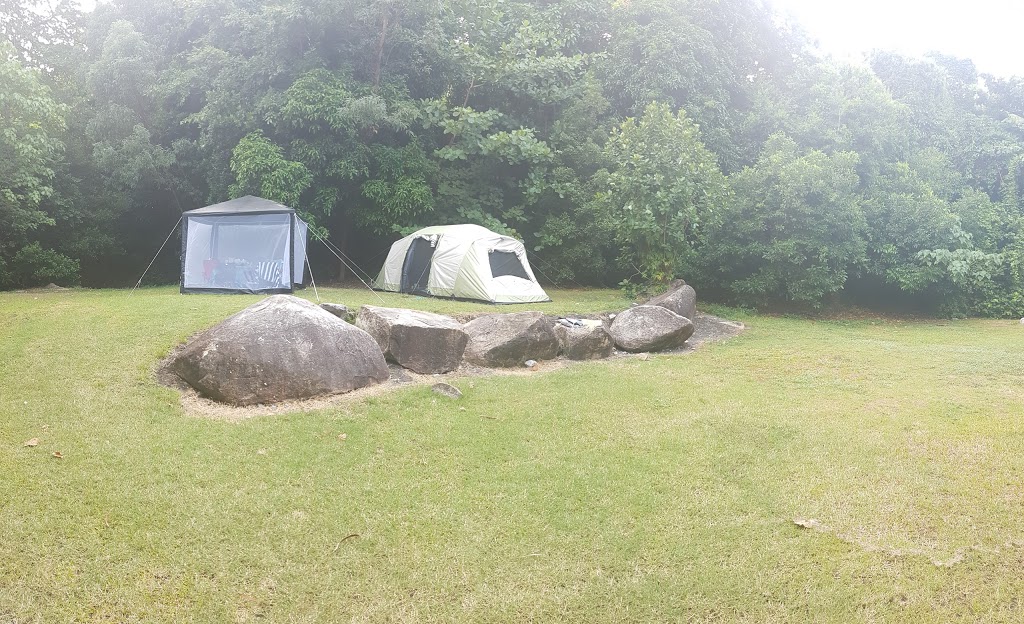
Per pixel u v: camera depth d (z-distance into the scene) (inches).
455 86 773.3
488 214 717.3
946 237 666.8
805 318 633.6
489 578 153.3
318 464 210.1
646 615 142.6
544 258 752.3
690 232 621.6
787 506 185.6
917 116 826.2
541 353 367.2
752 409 271.7
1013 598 145.9
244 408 259.1
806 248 612.7
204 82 693.3
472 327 370.0
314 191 666.2
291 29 650.8
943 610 142.4
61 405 244.4
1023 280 695.7
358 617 140.0
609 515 182.1
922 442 230.5
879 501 186.5
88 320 357.1
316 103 621.0
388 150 661.9
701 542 168.2
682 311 508.7
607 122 788.0
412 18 706.8
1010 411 267.3
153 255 856.3
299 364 271.6
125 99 730.8
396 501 187.5
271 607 143.1
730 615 142.8
